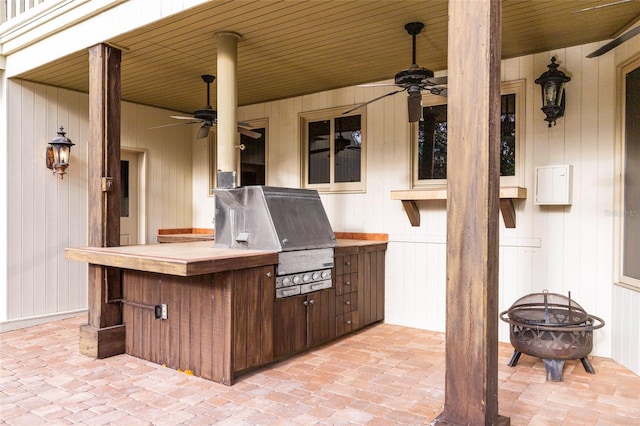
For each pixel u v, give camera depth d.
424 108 5.20
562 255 4.32
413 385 3.45
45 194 5.52
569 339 3.49
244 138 6.74
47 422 2.83
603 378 3.58
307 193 4.46
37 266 5.44
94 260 3.91
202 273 3.19
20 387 3.40
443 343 4.57
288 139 6.24
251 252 3.75
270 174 6.44
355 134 5.69
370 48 4.44
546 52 4.41
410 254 5.22
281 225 3.95
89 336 4.12
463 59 2.41
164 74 5.21
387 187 5.39
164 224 6.87
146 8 3.82
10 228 5.21
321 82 5.55
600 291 4.14
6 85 5.19
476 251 2.37
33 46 4.86
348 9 3.57
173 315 3.80
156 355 3.95
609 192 4.09
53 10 4.44
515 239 4.55
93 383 3.48
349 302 4.76
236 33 4.03
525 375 3.66
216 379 3.51
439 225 5.04
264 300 3.72
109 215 4.27
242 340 3.53
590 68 4.20
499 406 3.06
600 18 3.66
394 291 5.32
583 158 4.22
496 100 2.40
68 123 5.75
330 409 3.02
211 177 7.07
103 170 4.23
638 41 3.69
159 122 6.82
